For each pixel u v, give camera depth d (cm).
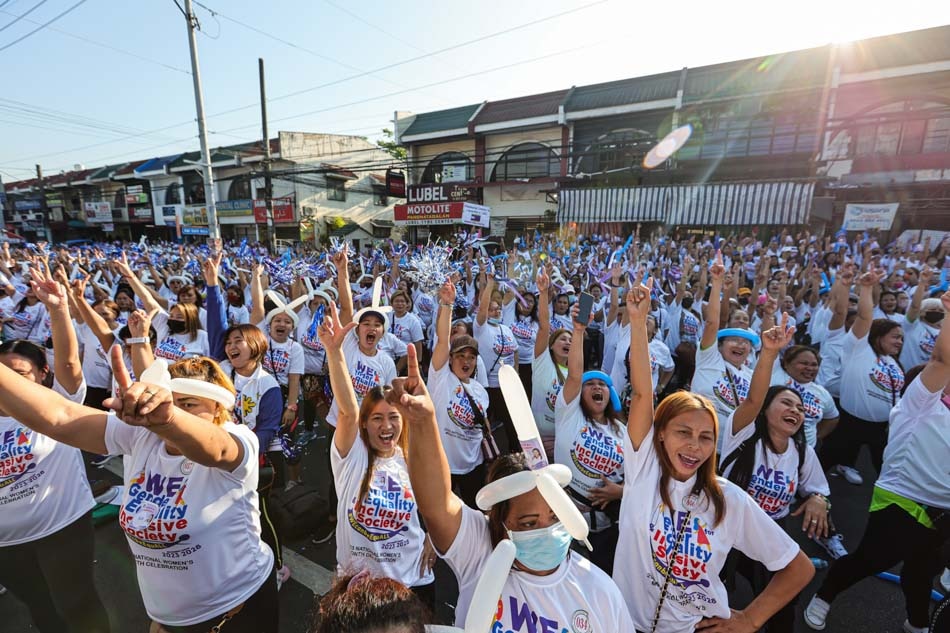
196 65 1337
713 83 1753
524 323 685
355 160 3141
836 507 432
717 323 402
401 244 919
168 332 485
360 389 417
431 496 154
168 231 3638
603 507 299
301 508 356
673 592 196
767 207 1536
